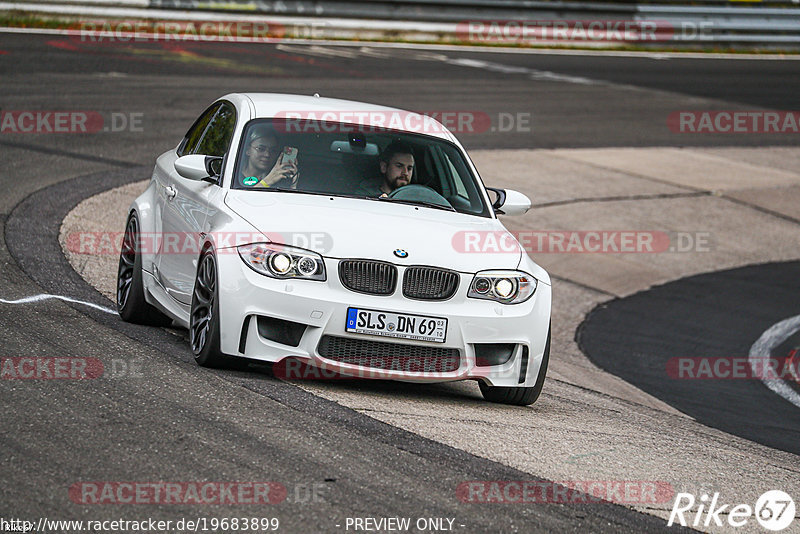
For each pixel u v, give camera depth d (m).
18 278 22.47
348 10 75.62
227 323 16.19
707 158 57.44
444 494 12.45
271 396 15.45
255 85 52.88
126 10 65.62
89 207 31.20
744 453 18.22
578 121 60.03
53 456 12.13
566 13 85.94
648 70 78.88
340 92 54.19
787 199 51.72
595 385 24.42
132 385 15.16
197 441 13.09
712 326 33.88
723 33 92.69
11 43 56.59
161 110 45.41
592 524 12.23
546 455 14.88
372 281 16.36
